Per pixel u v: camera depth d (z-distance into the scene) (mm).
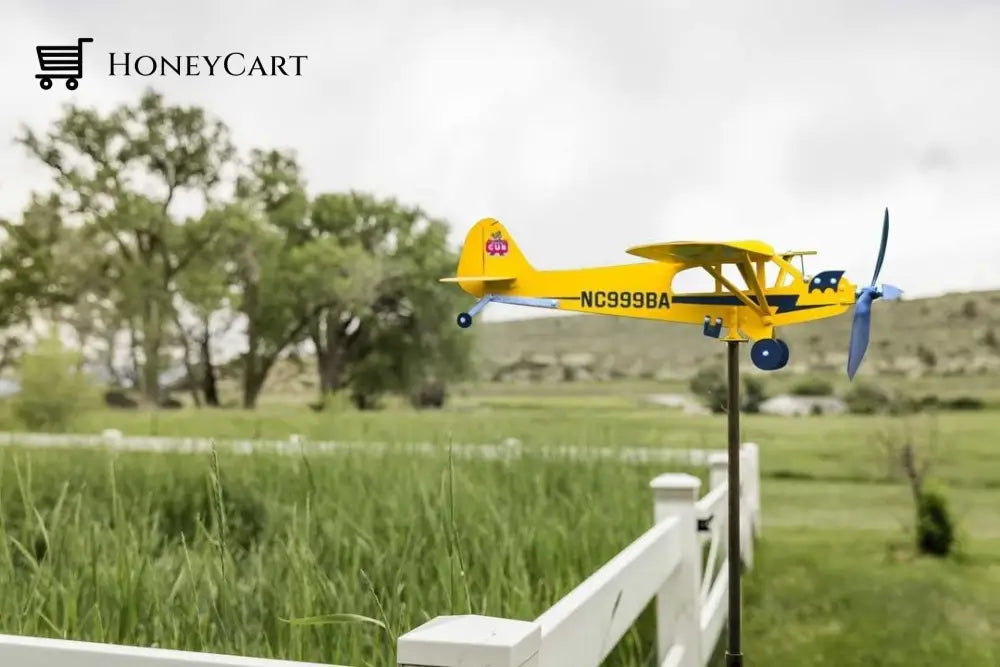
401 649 1239
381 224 27062
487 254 2006
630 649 3373
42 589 2697
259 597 2900
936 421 12344
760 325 1844
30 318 24844
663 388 17641
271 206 27391
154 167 25922
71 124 25141
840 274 1809
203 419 10227
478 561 3719
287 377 26953
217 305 26047
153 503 5070
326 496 4641
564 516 4617
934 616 5734
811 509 10656
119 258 25625
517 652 1224
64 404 12070
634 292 1908
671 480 3623
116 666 1368
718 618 4879
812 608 5918
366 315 26625
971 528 9656
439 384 25750
